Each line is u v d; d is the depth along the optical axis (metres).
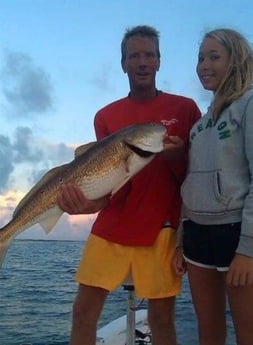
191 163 1.29
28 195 1.43
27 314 5.21
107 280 1.47
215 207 1.21
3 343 3.81
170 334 1.48
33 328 4.43
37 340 3.92
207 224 1.23
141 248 1.47
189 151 1.33
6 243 1.43
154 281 1.46
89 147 1.38
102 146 1.34
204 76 1.27
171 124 1.49
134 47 1.48
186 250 1.31
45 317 5.03
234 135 1.19
